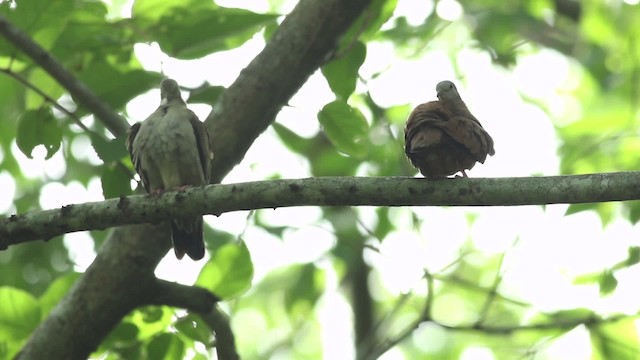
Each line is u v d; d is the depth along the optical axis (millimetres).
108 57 11992
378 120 14719
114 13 15383
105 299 10219
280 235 14852
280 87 10859
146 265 10258
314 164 15883
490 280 17844
